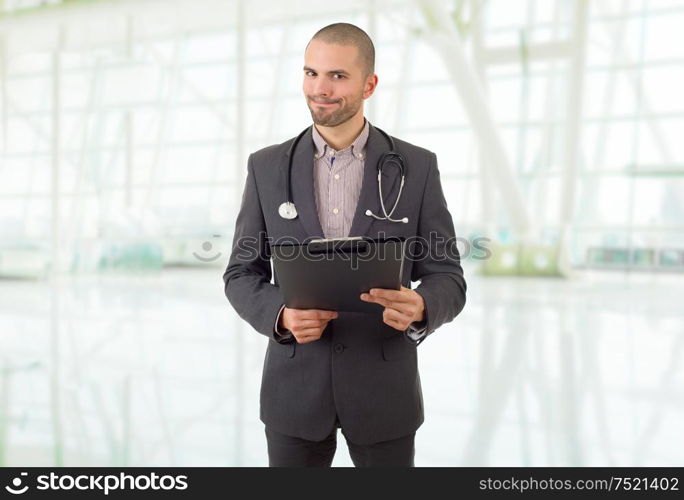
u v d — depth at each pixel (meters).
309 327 1.29
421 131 16.08
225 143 17.59
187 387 3.98
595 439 3.04
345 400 1.41
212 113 17.69
